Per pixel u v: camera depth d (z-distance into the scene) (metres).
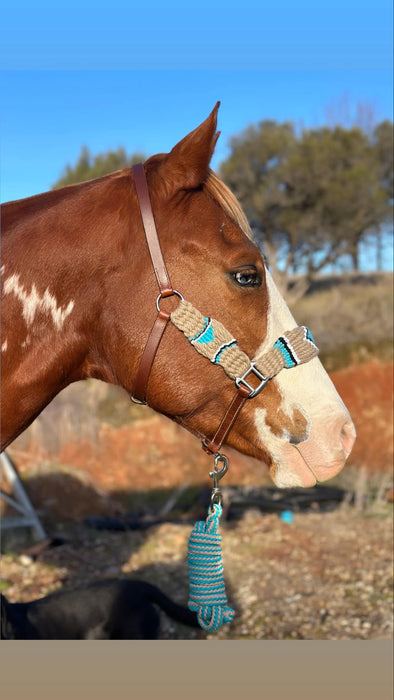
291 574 4.37
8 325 1.72
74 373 1.82
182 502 6.36
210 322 1.69
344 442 1.82
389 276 19.38
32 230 1.75
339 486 6.65
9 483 5.43
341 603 3.88
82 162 22.05
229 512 5.78
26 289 1.72
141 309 1.71
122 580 3.31
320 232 21.69
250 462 7.25
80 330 1.75
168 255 1.70
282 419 1.77
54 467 6.32
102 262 1.72
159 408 1.81
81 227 1.74
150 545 5.08
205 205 1.73
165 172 1.72
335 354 11.92
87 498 5.97
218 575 1.75
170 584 4.35
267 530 5.29
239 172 22.30
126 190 1.76
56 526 5.48
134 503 6.29
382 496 6.19
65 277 1.72
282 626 3.62
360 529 5.22
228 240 1.71
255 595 4.05
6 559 4.80
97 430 7.97
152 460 7.38
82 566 4.71
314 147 21.97
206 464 7.38
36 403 1.77
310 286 21.31
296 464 1.79
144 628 3.14
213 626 1.72
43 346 1.74
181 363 1.73
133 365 1.74
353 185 21.50
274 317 1.76
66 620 3.01
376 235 22.77
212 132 1.68
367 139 23.83
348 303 15.12
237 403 1.76
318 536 5.08
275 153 22.19
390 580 4.18
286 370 1.77
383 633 3.42
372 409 8.55
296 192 21.78
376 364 10.38
